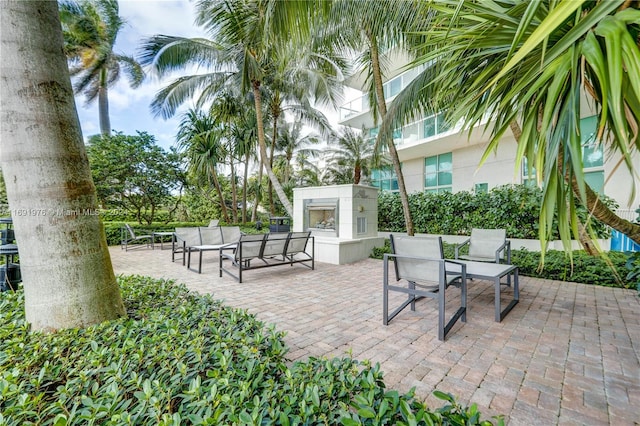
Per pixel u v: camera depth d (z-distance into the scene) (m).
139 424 1.07
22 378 1.35
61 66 2.01
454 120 1.91
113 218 11.86
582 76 1.05
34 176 1.90
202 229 6.82
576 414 1.74
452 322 2.92
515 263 5.30
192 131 12.45
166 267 6.29
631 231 1.61
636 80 0.83
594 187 7.65
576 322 3.11
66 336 1.77
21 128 1.87
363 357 2.42
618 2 0.93
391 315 3.22
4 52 1.84
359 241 6.98
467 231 7.77
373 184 15.82
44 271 1.93
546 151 1.20
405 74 11.85
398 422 0.97
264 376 1.41
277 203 16.53
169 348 1.57
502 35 1.52
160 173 11.80
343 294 4.23
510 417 1.72
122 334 1.79
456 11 1.54
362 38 5.71
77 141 2.08
